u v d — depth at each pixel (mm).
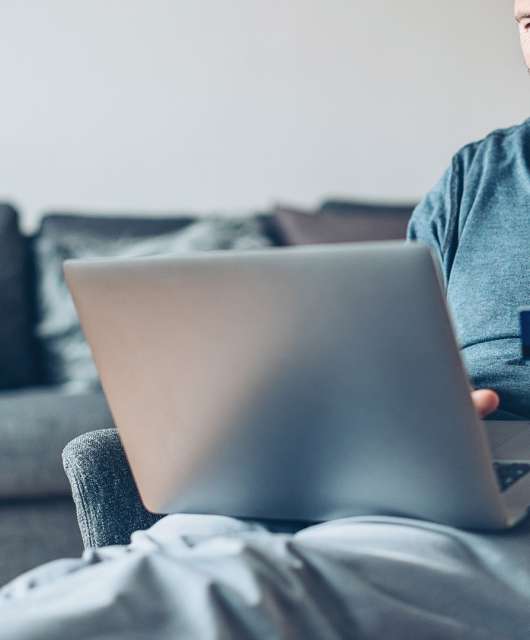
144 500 1144
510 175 1388
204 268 952
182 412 1044
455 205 1419
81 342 2559
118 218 2752
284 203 3217
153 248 2680
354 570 936
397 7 3211
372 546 977
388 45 3219
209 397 1017
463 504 983
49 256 2658
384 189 3264
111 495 1211
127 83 3111
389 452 973
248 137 3188
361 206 2990
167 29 3119
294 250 917
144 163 3137
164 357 1018
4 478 2082
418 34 3223
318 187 3236
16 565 2096
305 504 1059
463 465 953
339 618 919
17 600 861
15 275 2602
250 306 948
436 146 3266
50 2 3057
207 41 3145
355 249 894
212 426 1037
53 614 820
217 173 3184
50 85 3072
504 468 1088
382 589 941
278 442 1016
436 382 915
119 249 2674
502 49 3244
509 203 1364
